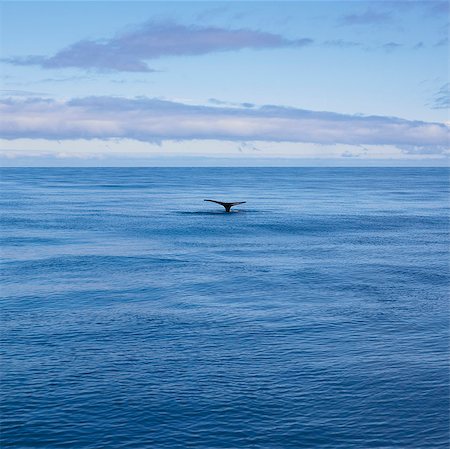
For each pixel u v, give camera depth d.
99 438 24.80
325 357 33.91
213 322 40.94
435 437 24.78
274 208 142.00
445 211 134.75
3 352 34.88
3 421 26.20
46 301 46.97
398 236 88.38
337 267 61.75
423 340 37.06
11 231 92.00
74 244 78.38
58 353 34.75
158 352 34.84
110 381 30.53
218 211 132.88
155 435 25.03
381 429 25.47
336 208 142.50
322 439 24.66
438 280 55.22
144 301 46.94
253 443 24.34
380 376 31.05
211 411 27.12
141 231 93.75
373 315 42.84
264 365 32.66
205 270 60.00
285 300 47.28
